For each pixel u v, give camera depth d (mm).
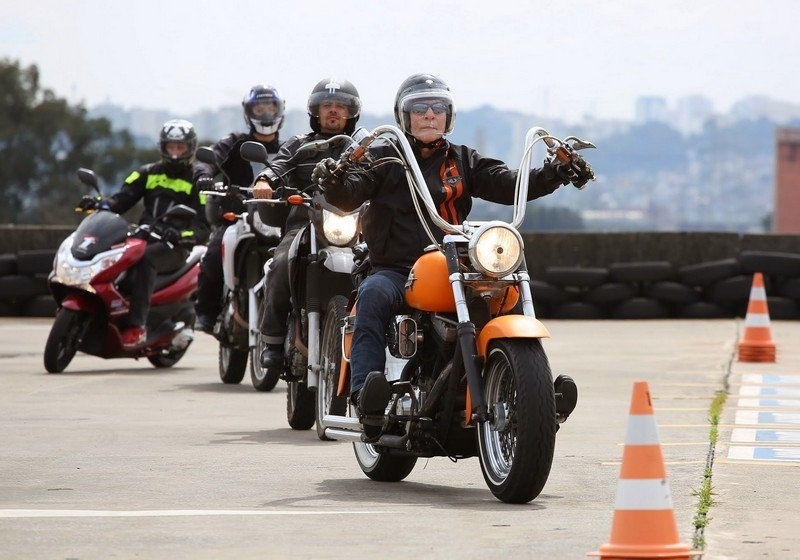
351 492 23141
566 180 22844
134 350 44156
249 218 38375
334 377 26203
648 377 43000
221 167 41156
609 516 20500
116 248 43500
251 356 39625
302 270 30547
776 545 18344
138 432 30922
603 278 70312
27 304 69688
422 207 23016
